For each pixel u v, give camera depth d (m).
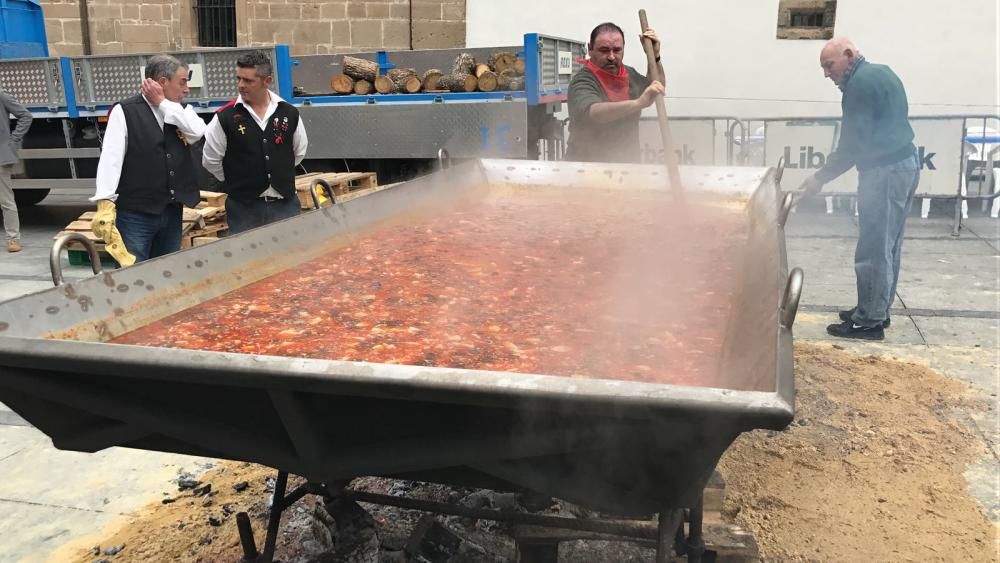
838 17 10.41
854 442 3.63
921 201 9.61
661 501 1.58
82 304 1.95
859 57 4.76
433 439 1.58
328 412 1.59
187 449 1.92
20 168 8.73
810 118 8.42
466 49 9.16
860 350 4.83
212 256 2.47
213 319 2.24
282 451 1.72
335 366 1.41
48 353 1.56
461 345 2.07
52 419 1.85
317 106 7.71
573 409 1.30
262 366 1.43
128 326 2.09
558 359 1.96
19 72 8.53
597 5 11.13
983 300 5.79
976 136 8.79
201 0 12.59
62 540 2.95
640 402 1.25
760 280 2.25
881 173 4.72
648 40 4.20
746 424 1.23
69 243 2.11
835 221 8.74
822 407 4.00
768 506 3.12
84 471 3.47
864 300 4.97
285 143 4.91
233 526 2.98
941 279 6.36
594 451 1.50
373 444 1.64
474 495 3.02
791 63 10.70
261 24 12.19
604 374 1.86
